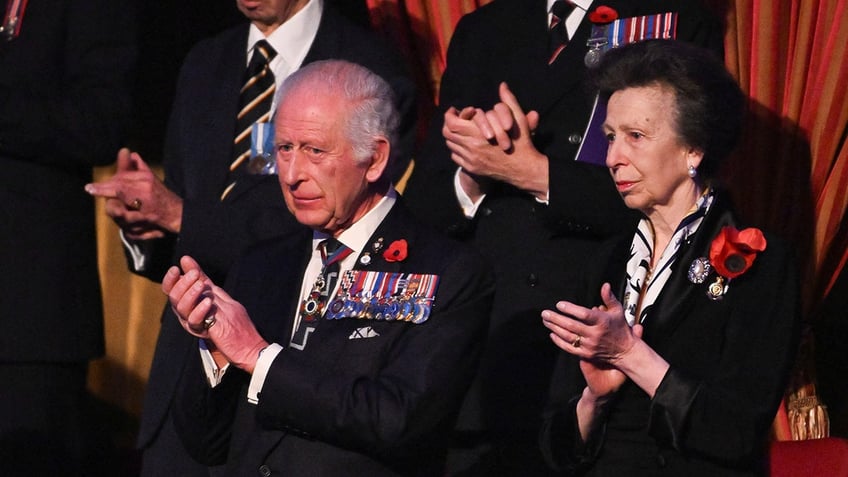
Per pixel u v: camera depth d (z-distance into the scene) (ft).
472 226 57.98
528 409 55.57
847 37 65.72
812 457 53.47
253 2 63.21
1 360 64.85
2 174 65.36
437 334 46.11
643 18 57.77
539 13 59.88
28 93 65.31
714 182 48.44
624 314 46.73
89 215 68.23
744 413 45.80
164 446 59.26
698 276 47.32
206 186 62.54
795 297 47.03
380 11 74.43
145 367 87.40
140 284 87.56
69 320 66.54
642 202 48.24
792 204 66.95
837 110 65.98
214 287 46.26
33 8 66.54
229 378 47.88
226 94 63.67
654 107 47.55
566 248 56.03
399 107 60.34
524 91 58.65
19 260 65.41
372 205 48.37
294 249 49.83
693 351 47.11
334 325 46.88
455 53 61.62
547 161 55.72
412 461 46.29
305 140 46.83
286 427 45.93
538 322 55.77
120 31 67.31
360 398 44.91
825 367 78.23
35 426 66.44
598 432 47.57
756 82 67.10
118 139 66.69
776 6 66.64
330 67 47.85
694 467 46.62
